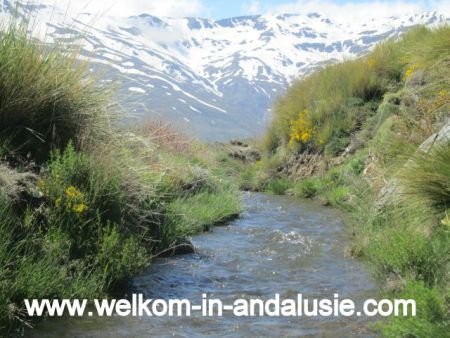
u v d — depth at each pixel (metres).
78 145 6.41
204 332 4.61
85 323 4.66
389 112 13.55
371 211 7.86
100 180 5.95
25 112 6.12
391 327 4.08
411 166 5.80
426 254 5.28
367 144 13.47
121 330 4.57
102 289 5.29
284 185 15.01
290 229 9.14
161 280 6.02
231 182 13.17
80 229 5.51
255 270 6.57
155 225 7.27
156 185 7.67
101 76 6.79
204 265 6.75
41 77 6.20
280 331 4.64
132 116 7.08
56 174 5.70
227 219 10.09
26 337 4.30
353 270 6.44
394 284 5.44
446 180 5.39
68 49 6.59
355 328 4.65
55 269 5.01
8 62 5.97
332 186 13.10
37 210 5.33
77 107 6.47
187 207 9.26
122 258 5.52
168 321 4.82
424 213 5.60
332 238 8.28
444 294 4.41
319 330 4.65
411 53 13.19
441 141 6.05
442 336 3.72
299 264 6.82
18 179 5.47
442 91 8.12
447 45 10.14
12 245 4.95
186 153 13.03
